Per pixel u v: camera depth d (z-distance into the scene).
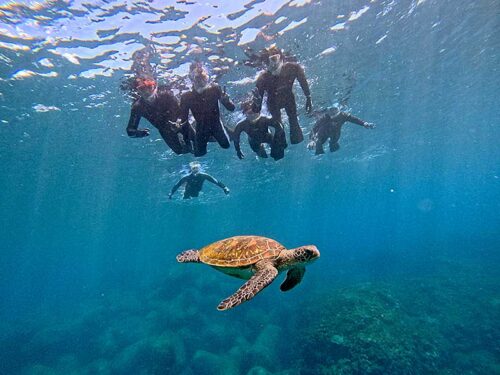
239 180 34.44
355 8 11.46
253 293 3.43
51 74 12.44
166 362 17.55
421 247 55.75
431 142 39.47
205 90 9.03
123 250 158.38
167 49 11.32
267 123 10.93
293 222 153.62
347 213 152.00
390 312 16.52
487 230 71.19
